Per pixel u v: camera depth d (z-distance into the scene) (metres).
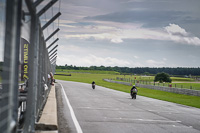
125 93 61.12
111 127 16.36
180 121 20.77
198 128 17.88
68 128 15.50
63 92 52.38
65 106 27.86
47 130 13.20
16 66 6.61
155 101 42.31
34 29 9.45
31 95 9.68
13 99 6.31
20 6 6.40
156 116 22.94
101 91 63.81
